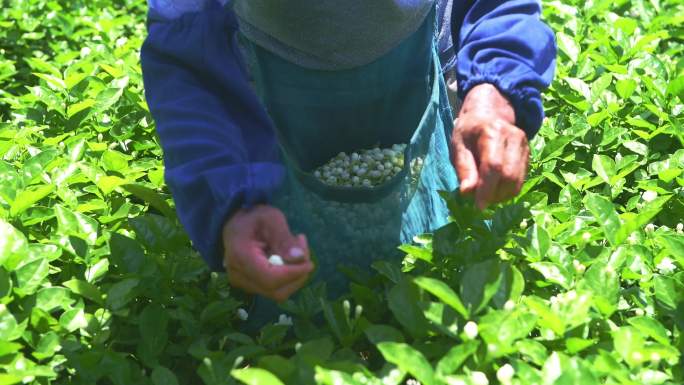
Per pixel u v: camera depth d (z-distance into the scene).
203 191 1.65
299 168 1.87
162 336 1.78
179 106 1.72
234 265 1.61
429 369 1.54
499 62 1.72
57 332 1.76
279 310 1.87
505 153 1.64
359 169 1.87
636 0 2.96
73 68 2.65
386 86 1.84
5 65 2.87
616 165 2.15
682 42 2.90
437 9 1.96
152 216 1.93
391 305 1.67
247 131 1.73
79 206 2.05
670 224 2.09
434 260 1.83
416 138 1.86
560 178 2.24
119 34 3.11
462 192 1.65
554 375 1.57
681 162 2.15
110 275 1.89
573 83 2.36
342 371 1.57
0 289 1.73
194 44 1.73
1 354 1.63
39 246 1.84
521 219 1.84
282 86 1.83
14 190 1.98
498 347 1.57
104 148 2.31
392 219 1.86
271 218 1.61
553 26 2.73
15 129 2.46
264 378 1.48
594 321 1.71
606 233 1.88
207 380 1.64
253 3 1.76
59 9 3.25
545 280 1.83
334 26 1.76
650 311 1.80
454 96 2.03
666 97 2.33
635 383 1.55
